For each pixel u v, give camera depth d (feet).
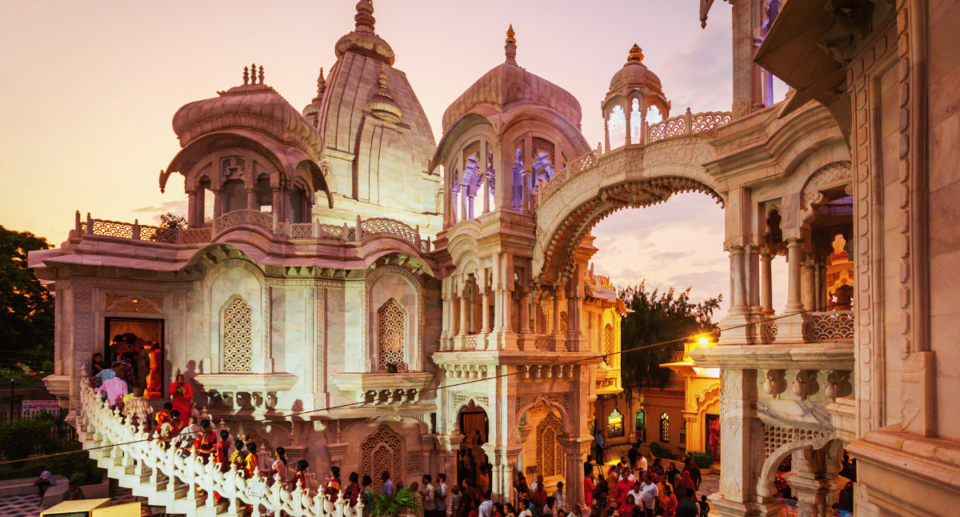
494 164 70.85
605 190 59.00
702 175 49.11
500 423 65.46
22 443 70.28
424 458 76.43
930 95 13.39
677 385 114.62
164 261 70.23
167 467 50.70
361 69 118.52
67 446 71.67
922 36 13.61
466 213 79.30
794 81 23.77
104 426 55.11
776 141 39.42
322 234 72.84
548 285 73.10
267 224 72.59
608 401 118.42
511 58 76.59
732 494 40.88
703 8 43.57
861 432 20.42
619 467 76.18
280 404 69.56
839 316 36.96
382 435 74.02
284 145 79.56
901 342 15.10
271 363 68.85
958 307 12.32
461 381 73.10
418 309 76.79
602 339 104.47
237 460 50.83
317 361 69.87
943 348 12.92
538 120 73.41
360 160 111.14
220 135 77.30
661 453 103.96
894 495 13.21
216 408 69.56
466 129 76.79
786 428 39.65
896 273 18.11
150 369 68.54
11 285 120.26
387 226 78.33
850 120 25.71
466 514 61.36
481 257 70.64
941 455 11.29
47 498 60.39
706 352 43.14
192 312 71.10
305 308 70.38
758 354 39.11
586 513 64.75
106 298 67.36
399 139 117.29
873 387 19.33
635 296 126.11
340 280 73.00
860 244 20.79
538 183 70.23
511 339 67.15
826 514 39.96
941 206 13.01
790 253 39.96
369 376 70.13
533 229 70.54
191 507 49.57
